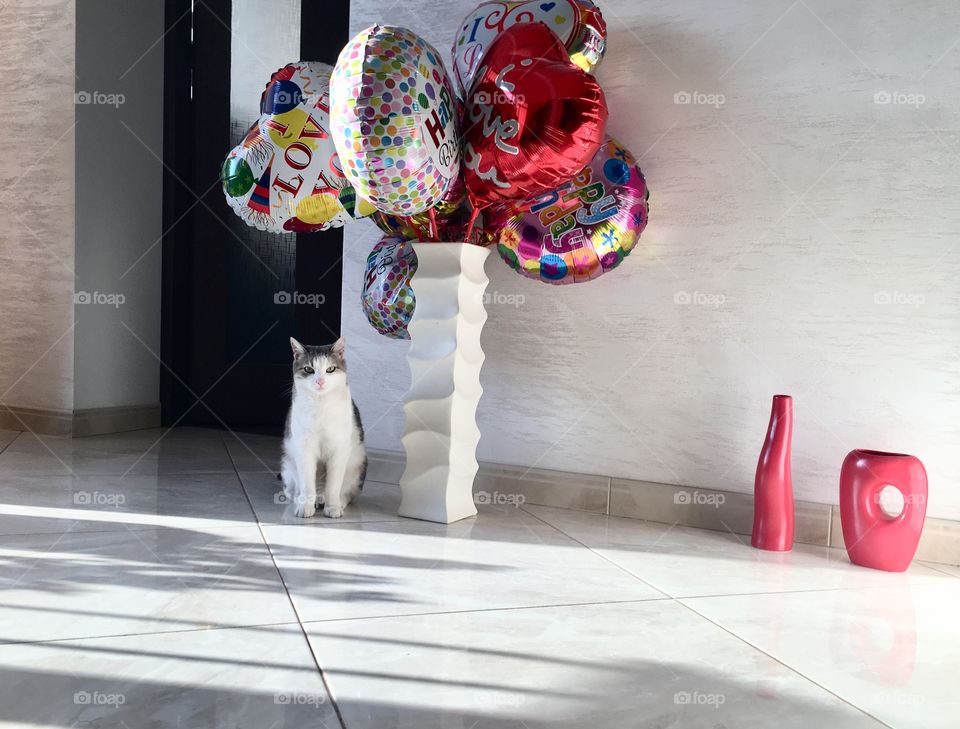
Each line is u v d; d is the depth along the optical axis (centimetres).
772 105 245
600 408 274
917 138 228
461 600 182
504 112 210
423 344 247
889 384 235
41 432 371
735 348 254
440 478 248
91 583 182
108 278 379
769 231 247
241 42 403
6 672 137
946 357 227
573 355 277
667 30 258
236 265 410
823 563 223
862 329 237
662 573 209
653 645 160
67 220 362
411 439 250
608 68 267
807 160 241
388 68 198
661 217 262
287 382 416
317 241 403
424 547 222
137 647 149
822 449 244
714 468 258
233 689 134
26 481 278
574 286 275
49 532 220
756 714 133
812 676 149
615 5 265
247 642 153
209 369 410
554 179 215
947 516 229
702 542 241
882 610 186
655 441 267
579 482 276
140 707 127
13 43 369
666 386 264
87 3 360
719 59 251
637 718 130
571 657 153
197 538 221
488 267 288
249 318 414
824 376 242
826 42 237
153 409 402
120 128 379
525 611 177
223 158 404
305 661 146
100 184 372
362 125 198
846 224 237
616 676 146
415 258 260
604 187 242
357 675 142
